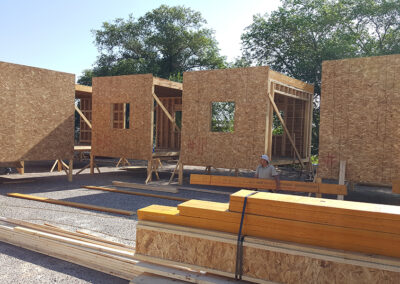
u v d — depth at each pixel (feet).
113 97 41.37
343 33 75.51
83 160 64.64
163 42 110.93
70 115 37.73
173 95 55.26
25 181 37.19
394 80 24.48
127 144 40.22
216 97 35.42
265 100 32.89
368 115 25.34
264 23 82.94
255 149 33.27
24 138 33.60
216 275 10.97
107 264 13.74
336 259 9.42
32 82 34.12
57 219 21.24
